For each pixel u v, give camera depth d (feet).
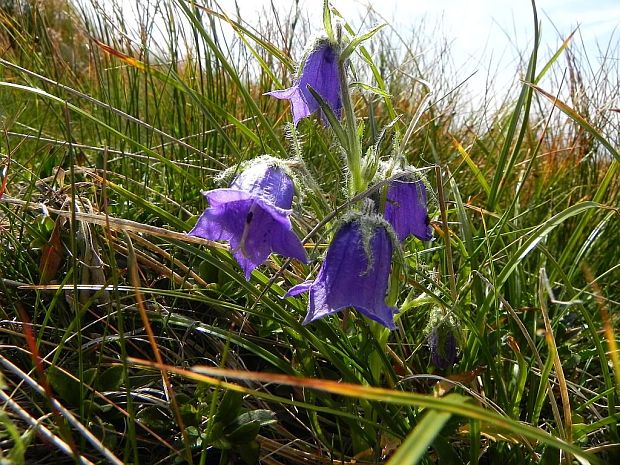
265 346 0.38
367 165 0.33
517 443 0.30
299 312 0.35
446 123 0.80
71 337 0.34
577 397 0.37
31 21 0.72
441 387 0.32
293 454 0.31
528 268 0.50
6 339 0.34
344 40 0.35
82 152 0.52
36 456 0.27
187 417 0.30
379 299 0.29
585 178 0.66
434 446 0.27
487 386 0.34
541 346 0.39
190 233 0.30
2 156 0.45
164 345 0.36
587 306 0.49
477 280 0.37
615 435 0.30
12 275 0.39
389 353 0.37
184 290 0.37
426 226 0.35
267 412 0.31
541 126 0.80
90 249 0.37
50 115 0.65
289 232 0.29
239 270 0.38
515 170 0.70
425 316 0.41
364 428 0.31
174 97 0.59
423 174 0.34
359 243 0.29
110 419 0.30
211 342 0.37
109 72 0.66
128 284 0.38
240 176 0.31
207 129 0.58
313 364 0.34
